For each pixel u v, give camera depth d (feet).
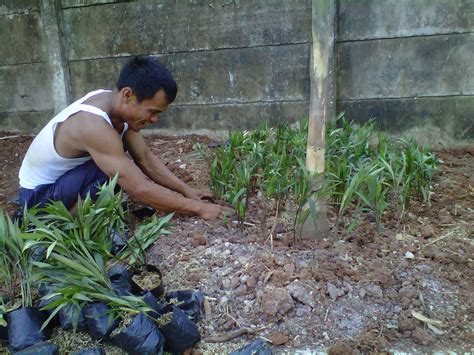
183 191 8.60
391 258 6.81
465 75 11.18
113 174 6.97
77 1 13.05
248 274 6.44
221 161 9.07
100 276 5.78
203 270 6.72
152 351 5.35
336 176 7.48
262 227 7.63
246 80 12.51
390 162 8.16
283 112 12.49
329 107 11.68
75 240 5.96
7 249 5.96
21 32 13.80
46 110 14.37
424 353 5.38
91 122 6.85
